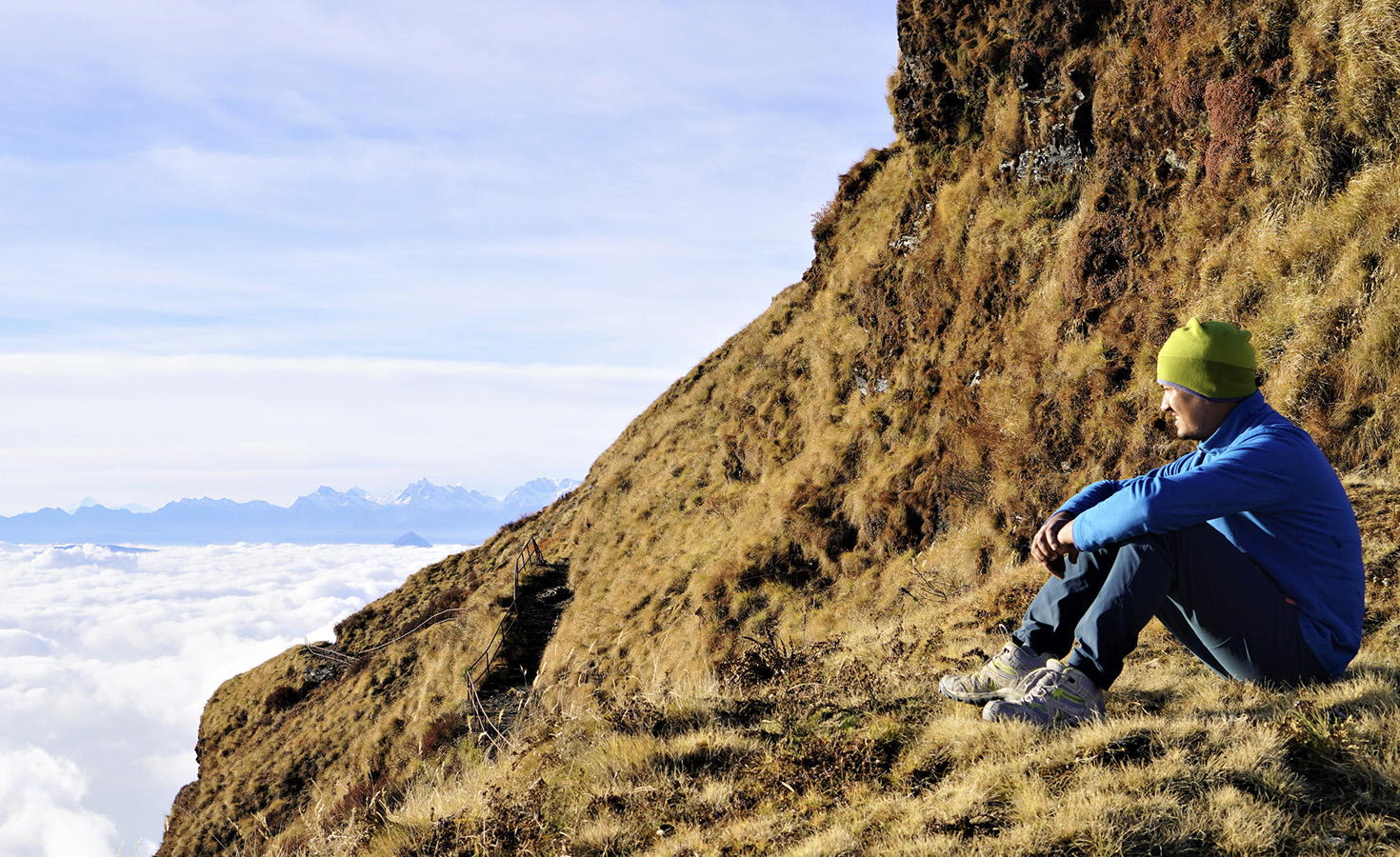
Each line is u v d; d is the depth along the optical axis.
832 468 17.52
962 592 11.82
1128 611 2.91
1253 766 2.46
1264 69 10.80
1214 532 2.83
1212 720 2.83
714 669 6.11
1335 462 7.87
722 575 17.31
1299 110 10.01
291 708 36.72
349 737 28.47
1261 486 2.61
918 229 18.11
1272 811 2.18
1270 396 8.89
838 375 20.70
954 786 2.86
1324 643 2.83
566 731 4.99
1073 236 13.48
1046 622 3.23
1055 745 2.86
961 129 17.59
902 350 17.86
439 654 27.89
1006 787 2.71
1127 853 2.14
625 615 21.11
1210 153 11.26
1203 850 2.12
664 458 30.75
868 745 3.56
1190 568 2.87
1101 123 13.42
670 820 3.53
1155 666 4.13
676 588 20.69
